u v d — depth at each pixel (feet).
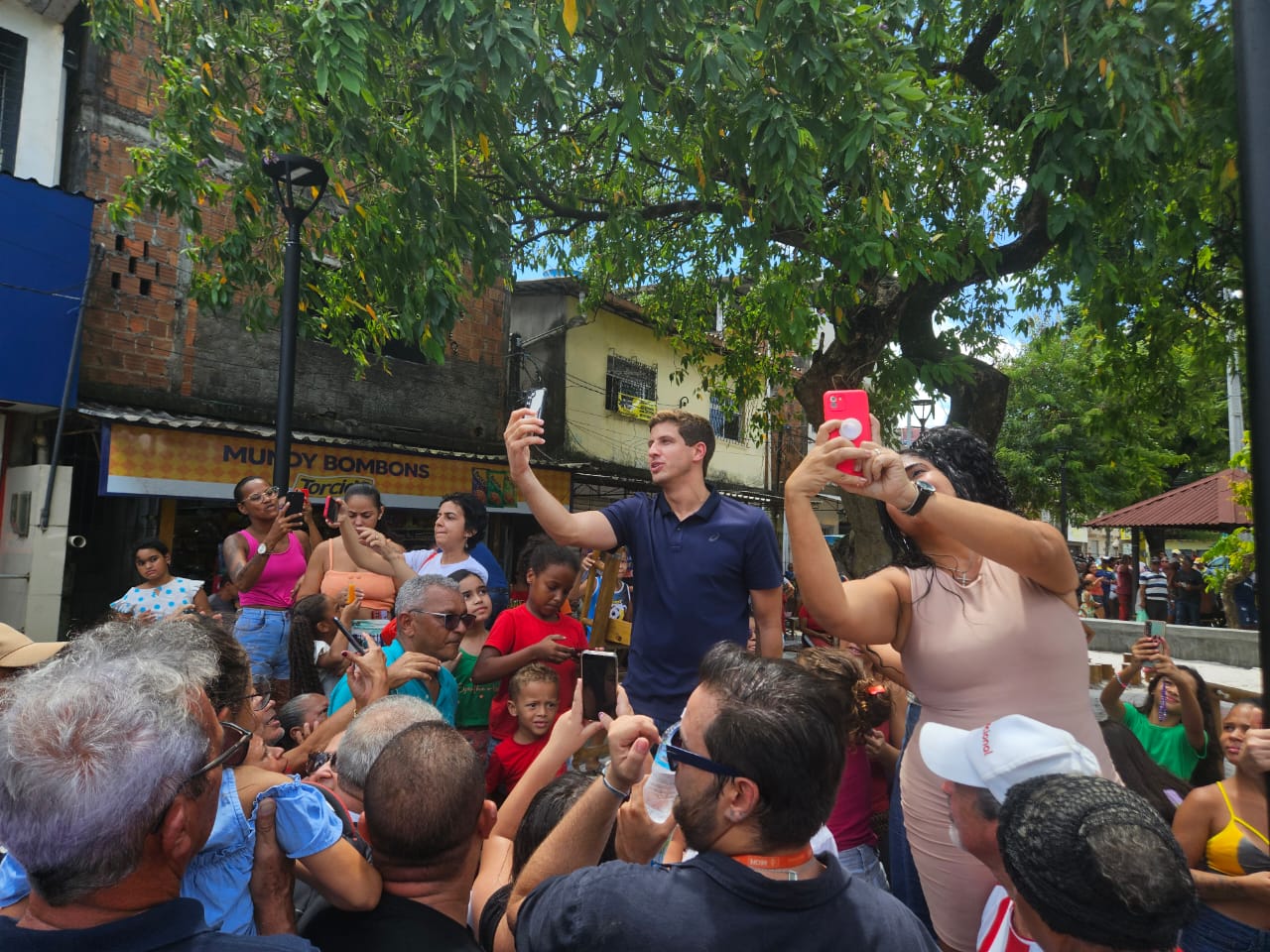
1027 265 28.09
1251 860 7.89
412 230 22.29
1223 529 55.52
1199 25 5.06
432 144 20.21
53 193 26.40
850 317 28.50
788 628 40.16
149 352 31.14
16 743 4.04
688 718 4.90
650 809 5.50
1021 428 78.07
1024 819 4.44
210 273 30.81
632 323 57.31
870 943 4.49
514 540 47.44
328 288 29.73
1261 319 4.00
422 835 5.73
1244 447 29.96
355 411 38.99
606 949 4.36
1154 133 13.60
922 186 27.43
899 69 20.30
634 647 9.98
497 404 46.50
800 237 26.91
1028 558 6.11
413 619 10.68
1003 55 26.86
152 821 4.13
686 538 9.70
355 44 17.60
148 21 29.27
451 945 5.63
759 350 44.19
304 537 19.36
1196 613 55.83
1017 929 5.74
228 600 19.93
